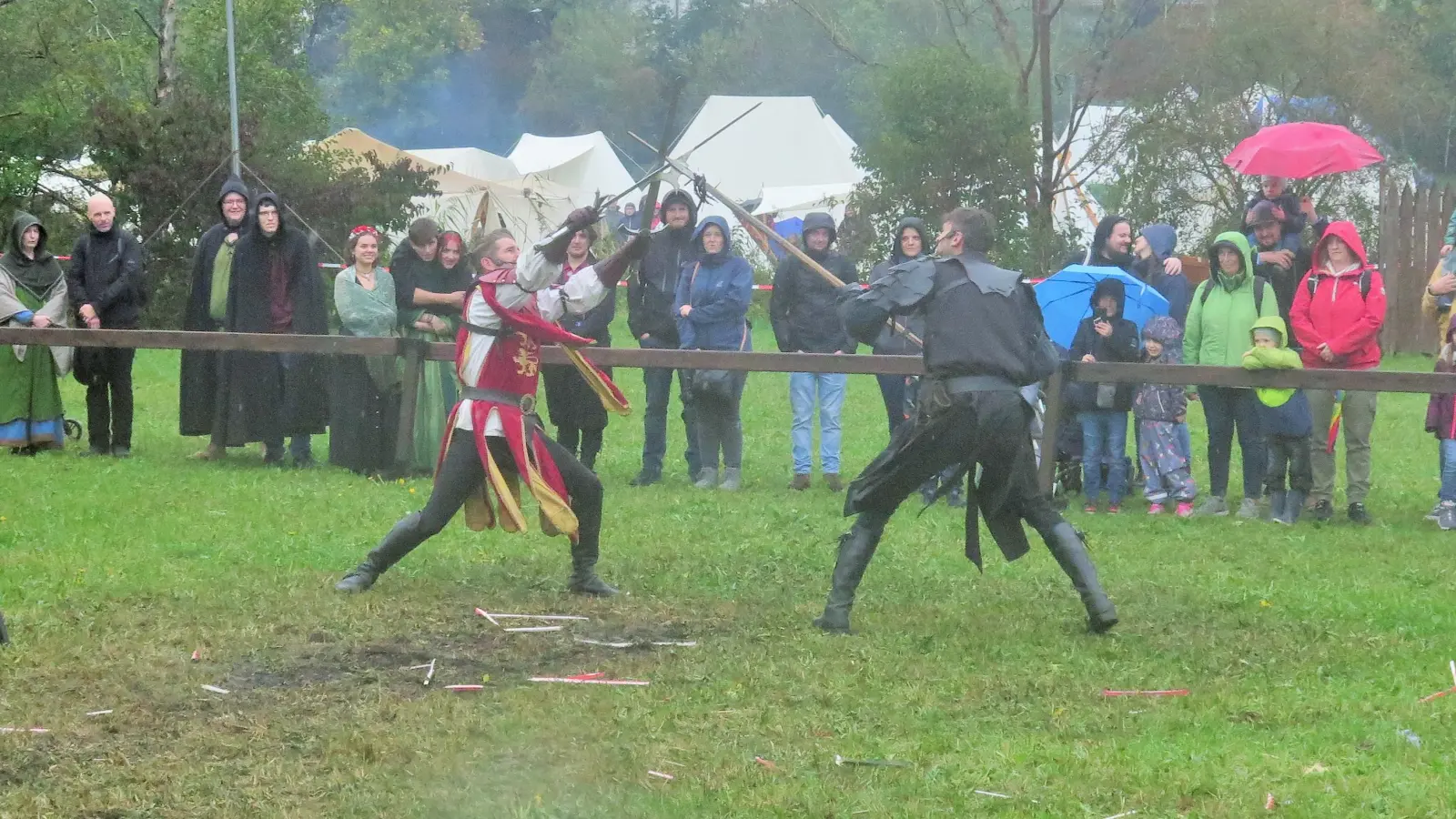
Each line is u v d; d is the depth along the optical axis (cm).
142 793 543
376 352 1280
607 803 537
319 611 800
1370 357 1176
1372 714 646
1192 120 2828
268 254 1359
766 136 4028
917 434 754
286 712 638
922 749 593
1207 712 645
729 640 760
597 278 809
